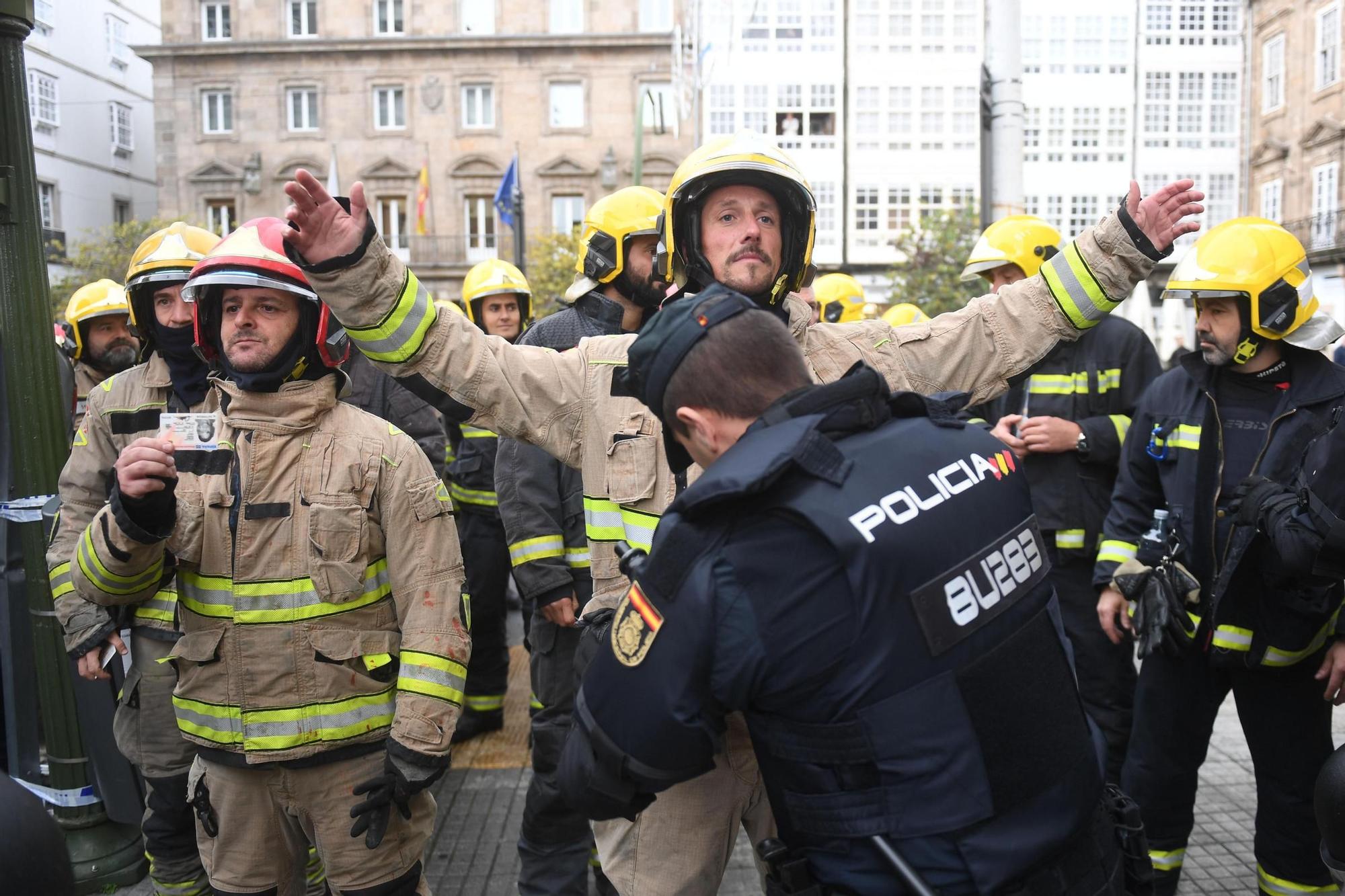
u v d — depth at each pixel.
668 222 2.28
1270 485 2.80
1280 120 27.44
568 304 3.85
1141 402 3.34
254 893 2.53
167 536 2.36
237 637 2.42
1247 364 3.02
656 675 1.53
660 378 1.69
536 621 3.37
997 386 2.33
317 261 1.89
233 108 32.56
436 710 2.42
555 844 3.25
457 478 4.95
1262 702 2.99
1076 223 29.33
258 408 2.47
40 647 3.57
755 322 1.66
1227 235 2.97
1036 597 1.62
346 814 2.47
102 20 33.06
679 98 14.62
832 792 1.53
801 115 28.98
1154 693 3.14
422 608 2.47
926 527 1.52
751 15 13.14
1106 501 3.87
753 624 1.49
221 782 2.47
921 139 28.94
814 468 1.51
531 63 32.22
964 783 1.49
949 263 24.72
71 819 3.60
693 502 1.51
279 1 32.69
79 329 4.63
